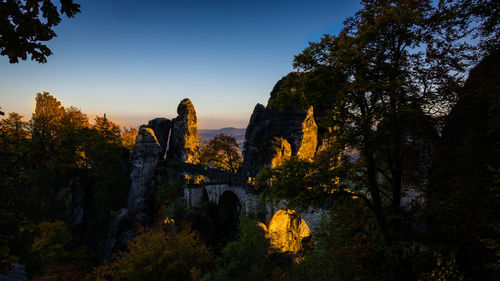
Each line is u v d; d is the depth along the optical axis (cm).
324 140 1066
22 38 298
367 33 848
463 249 930
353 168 1002
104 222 3712
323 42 985
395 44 954
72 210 3872
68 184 3988
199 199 3416
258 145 3556
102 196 3819
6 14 283
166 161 4456
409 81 908
